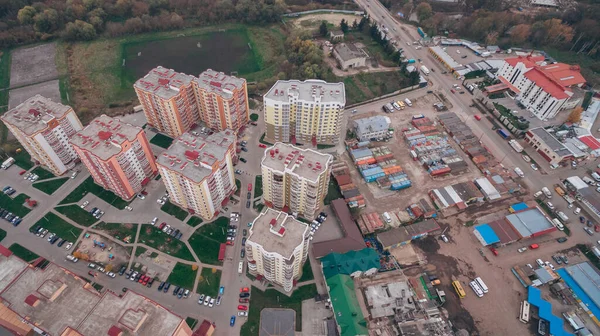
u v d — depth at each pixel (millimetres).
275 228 120875
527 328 127438
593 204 160125
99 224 152375
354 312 121938
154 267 140250
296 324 127125
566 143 184875
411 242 150375
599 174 175500
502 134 193875
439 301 133625
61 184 166375
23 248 144500
